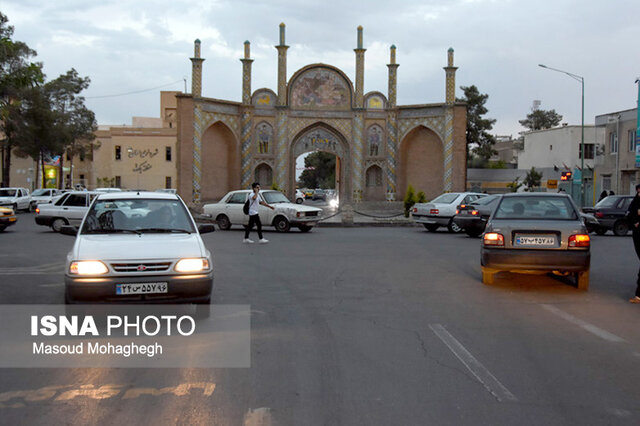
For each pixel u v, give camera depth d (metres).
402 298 8.84
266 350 5.93
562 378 5.08
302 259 13.56
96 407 4.38
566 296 9.10
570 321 7.36
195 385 4.87
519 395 4.65
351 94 40.97
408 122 40.91
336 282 10.28
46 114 44.78
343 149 41.53
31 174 61.69
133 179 60.56
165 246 7.02
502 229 9.53
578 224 9.43
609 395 4.66
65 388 4.81
